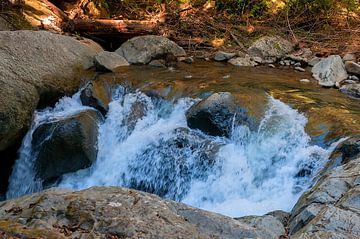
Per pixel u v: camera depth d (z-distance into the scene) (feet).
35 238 9.65
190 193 17.26
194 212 11.10
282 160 16.72
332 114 17.65
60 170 18.80
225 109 18.08
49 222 10.45
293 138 16.99
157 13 32.27
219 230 10.59
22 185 19.47
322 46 27.73
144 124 20.06
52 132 18.92
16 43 20.90
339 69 23.38
